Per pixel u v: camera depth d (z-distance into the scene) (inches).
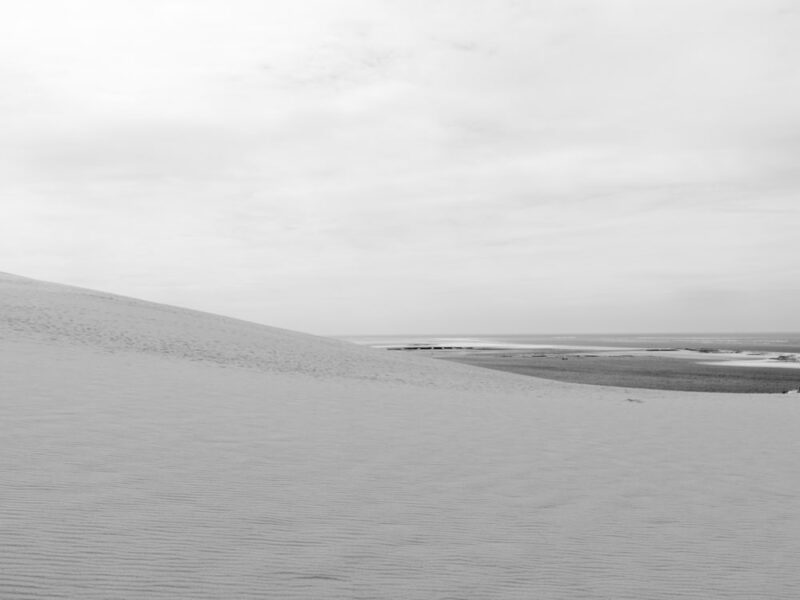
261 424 419.2
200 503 245.8
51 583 170.2
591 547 231.3
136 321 1197.7
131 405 442.0
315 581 185.8
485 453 382.9
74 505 230.4
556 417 576.1
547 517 263.6
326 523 236.2
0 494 234.2
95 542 199.3
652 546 236.2
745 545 242.4
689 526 262.2
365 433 420.8
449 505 270.2
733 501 304.7
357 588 183.2
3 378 508.7
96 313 1204.5
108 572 179.9
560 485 316.5
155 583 175.8
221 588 176.1
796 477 362.0
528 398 781.9
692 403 785.6
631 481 333.4
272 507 249.0
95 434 343.3
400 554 211.8
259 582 181.8
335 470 314.7
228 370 786.8
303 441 377.4
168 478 274.2
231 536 215.2
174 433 365.7
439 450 382.3
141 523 219.0
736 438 495.2
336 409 520.4
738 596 195.9
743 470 375.6
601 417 593.0
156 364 742.5
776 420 614.2
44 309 1139.3
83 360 688.4
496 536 236.2
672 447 442.3
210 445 344.8
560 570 208.2
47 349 749.9
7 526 204.5
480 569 204.4
